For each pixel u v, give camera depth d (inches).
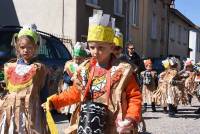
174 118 471.5
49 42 412.5
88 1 727.7
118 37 225.1
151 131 379.6
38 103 197.6
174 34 1486.2
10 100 196.1
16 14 716.0
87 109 152.9
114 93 153.3
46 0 697.6
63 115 439.5
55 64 402.9
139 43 1042.7
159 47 1245.7
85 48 343.3
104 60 156.3
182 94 493.0
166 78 492.7
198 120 461.1
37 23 703.7
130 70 153.3
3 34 382.0
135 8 1013.2
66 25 688.4
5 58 356.8
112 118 153.0
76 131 158.9
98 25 151.9
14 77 198.4
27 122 192.9
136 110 149.7
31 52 198.4
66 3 688.4
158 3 1218.0
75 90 159.8
